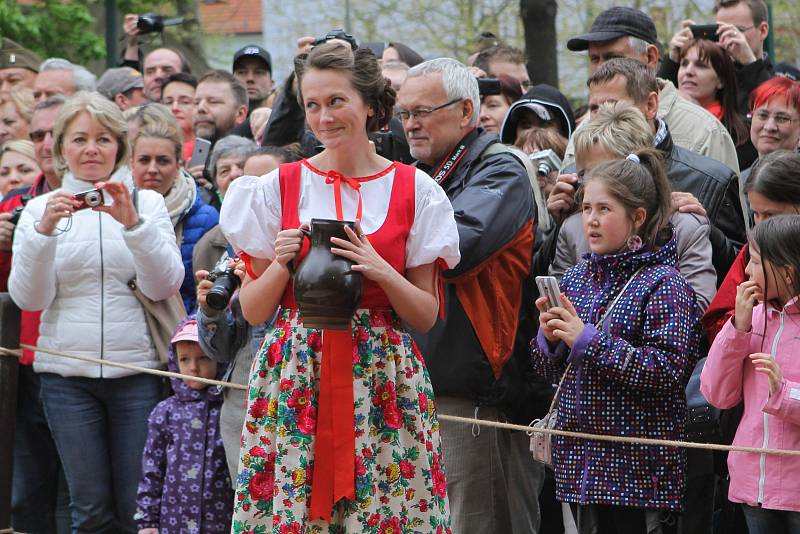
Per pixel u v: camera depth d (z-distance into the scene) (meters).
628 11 11.68
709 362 7.79
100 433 10.09
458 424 8.90
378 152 10.25
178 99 14.47
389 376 6.65
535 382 9.35
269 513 6.64
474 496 8.95
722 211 9.35
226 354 9.52
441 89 9.10
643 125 8.99
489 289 8.85
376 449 6.62
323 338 6.56
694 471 8.18
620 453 7.88
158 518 9.84
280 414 6.59
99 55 26.38
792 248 7.59
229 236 6.74
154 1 27.84
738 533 8.90
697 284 8.49
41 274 9.75
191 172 12.44
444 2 29.16
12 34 25.05
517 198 8.94
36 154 11.98
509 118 11.52
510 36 28.66
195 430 9.80
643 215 8.13
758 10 12.98
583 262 8.52
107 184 9.60
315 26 30.72
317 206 6.71
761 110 10.36
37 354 10.18
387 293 6.54
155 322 10.19
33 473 11.14
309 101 6.68
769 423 7.64
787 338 7.68
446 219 6.76
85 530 10.09
